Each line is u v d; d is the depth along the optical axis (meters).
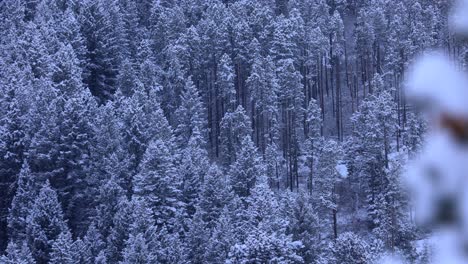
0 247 59.34
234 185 60.72
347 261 40.97
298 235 48.41
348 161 70.38
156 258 43.47
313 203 62.81
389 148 72.31
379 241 44.00
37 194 57.59
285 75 78.69
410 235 47.66
